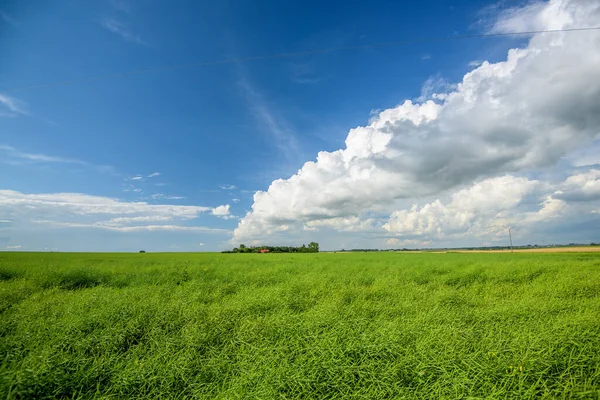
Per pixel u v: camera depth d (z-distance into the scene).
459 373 4.15
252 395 3.79
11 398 3.50
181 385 4.27
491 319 6.66
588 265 17.78
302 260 27.00
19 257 29.84
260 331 5.96
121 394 3.99
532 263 18.95
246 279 13.03
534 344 4.86
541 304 7.59
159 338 5.65
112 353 5.04
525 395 3.74
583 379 4.17
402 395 3.86
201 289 10.49
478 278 13.52
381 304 8.05
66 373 4.18
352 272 15.52
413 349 4.93
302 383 4.02
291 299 8.62
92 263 21.66
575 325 5.70
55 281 12.12
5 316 6.67
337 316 6.57
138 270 16.03
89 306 7.60
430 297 8.95
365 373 4.21
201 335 5.67
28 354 4.62
